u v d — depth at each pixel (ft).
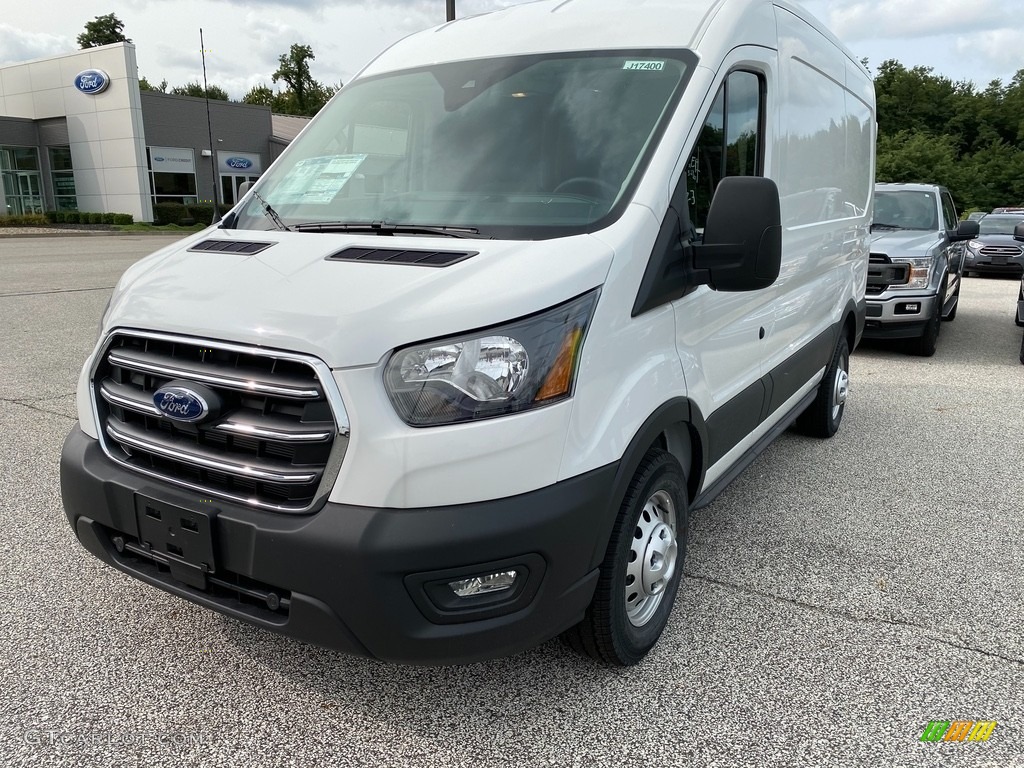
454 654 7.57
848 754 8.29
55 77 132.36
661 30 10.63
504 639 7.70
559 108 10.15
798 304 14.76
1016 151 174.81
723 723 8.75
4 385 22.62
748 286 9.06
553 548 7.66
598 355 8.04
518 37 11.43
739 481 16.40
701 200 10.15
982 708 9.05
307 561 7.39
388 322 7.34
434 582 7.33
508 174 9.82
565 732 8.59
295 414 7.57
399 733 8.57
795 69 13.29
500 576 7.65
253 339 7.59
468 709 8.95
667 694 9.24
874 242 29.71
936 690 9.37
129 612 10.91
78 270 55.62
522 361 7.47
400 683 9.41
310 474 7.52
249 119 146.72
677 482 9.84
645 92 9.93
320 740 8.45
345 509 7.36
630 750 8.33
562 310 7.74
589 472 7.94
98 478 8.74
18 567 12.13
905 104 199.62
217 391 7.91
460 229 9.15
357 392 7.23
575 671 9.67
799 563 12.66
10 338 29.50
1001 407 22.57
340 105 12.10
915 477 16.69
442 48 12.00
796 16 13.41
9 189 136.98
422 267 8.09
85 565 12.23
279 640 10.30
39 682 9.36
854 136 18.30
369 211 10.16
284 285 8.16
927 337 29.48
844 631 10.65
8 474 15.80
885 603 11.41
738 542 13.44
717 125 10.41
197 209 136.05
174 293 8.59
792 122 13.23
